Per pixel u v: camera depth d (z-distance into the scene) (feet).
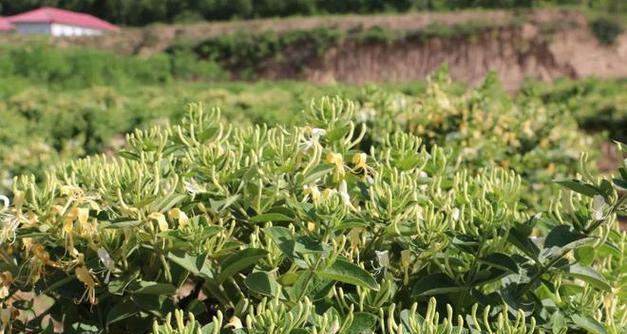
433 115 20.52
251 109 44.24
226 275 6.45
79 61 122.11
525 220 7.27
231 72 141.38
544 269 6.32
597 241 6.35
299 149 6.91
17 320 7.22
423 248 6.60
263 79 139.33
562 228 6.14
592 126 54.24
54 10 194.90
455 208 7.05
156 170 6.27
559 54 125.49
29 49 122.83
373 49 134.62
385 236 6.90
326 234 6.15
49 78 118.52
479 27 128.88
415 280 6.90
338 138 7.73
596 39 125.29
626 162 6.07
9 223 6.39
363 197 7.16
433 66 130.72
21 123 36.19
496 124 21.45
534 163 20.38
